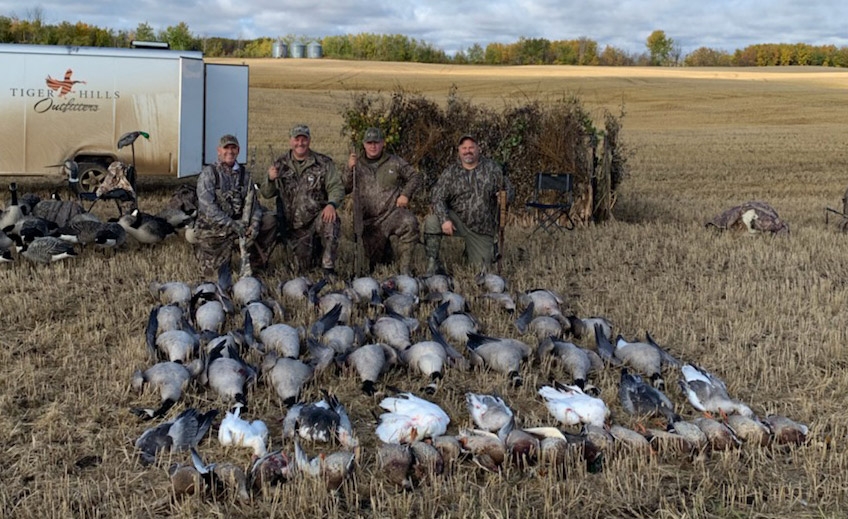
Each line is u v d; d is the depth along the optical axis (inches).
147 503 176.1
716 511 177.5
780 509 178.4
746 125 1520.7
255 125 1266.0
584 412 217.9
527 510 173.3
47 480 183.9
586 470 195.2
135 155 566.3
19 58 538.6
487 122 548.7
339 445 205.8
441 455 191.9
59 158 557.3
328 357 243.6
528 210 538.9
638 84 2308.1
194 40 3467.0
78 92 550.0
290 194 368.8
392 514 173.5
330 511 172.6
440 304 303.3
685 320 318.3
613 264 412.8
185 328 267.9
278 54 3991.1
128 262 385.4
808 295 353.7
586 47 4350.4
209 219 347.9
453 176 376.8
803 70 3415.4
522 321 292.8
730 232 500.1
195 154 583.8
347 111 551.2
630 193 714.2
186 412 205.3
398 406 213.0
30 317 302.7
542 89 2073.1
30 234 379.2
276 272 372.2
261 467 183.0
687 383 235.0
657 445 203.0
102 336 281.1
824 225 554.3
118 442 205.5
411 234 376.2
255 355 262.2
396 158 376.5
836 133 1348.4
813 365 266.2
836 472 193.9
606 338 280.1
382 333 274.2
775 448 207.3
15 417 217.9
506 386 247.8
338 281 362.0
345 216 520.4
